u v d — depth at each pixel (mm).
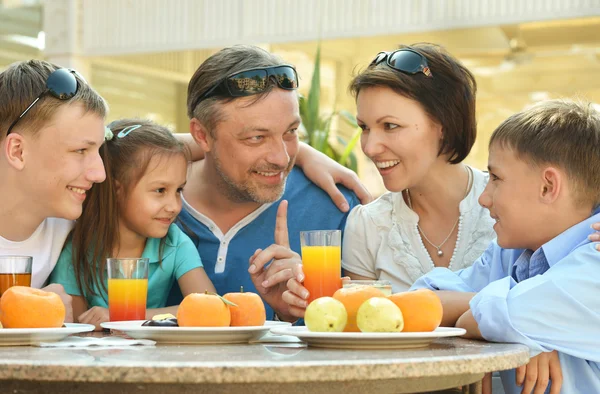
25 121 2264
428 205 2643
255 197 2742
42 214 2363
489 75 11406
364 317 1721
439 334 1685
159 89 10906
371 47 10672
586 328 1879
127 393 1464
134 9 9250
